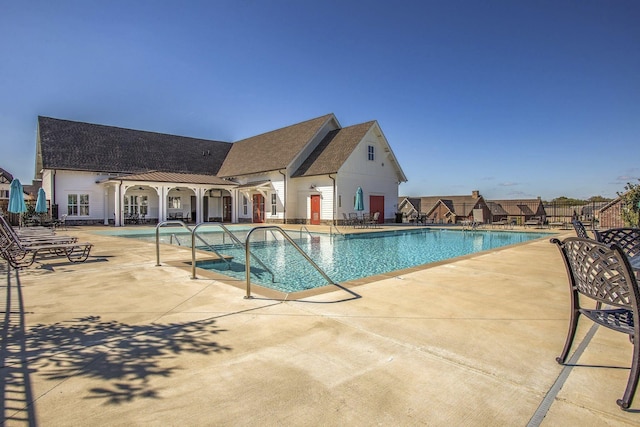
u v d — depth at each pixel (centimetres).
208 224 629
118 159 2630
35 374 254
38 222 2109
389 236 1816
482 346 307
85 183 2405
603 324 238
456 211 4703
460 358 283
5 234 694
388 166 2642
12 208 1549
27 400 218
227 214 3042
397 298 463
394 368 265
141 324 364
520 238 1728
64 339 323
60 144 2445
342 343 313
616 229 378
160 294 488
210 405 214
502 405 216
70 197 2350
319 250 1257
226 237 1617
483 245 1432
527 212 4628
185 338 326
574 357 285
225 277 601
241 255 1079
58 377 250
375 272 841
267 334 336
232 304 437
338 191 2273
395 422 198
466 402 219
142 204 2672
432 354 290
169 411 207
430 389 235
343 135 2538
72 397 223
